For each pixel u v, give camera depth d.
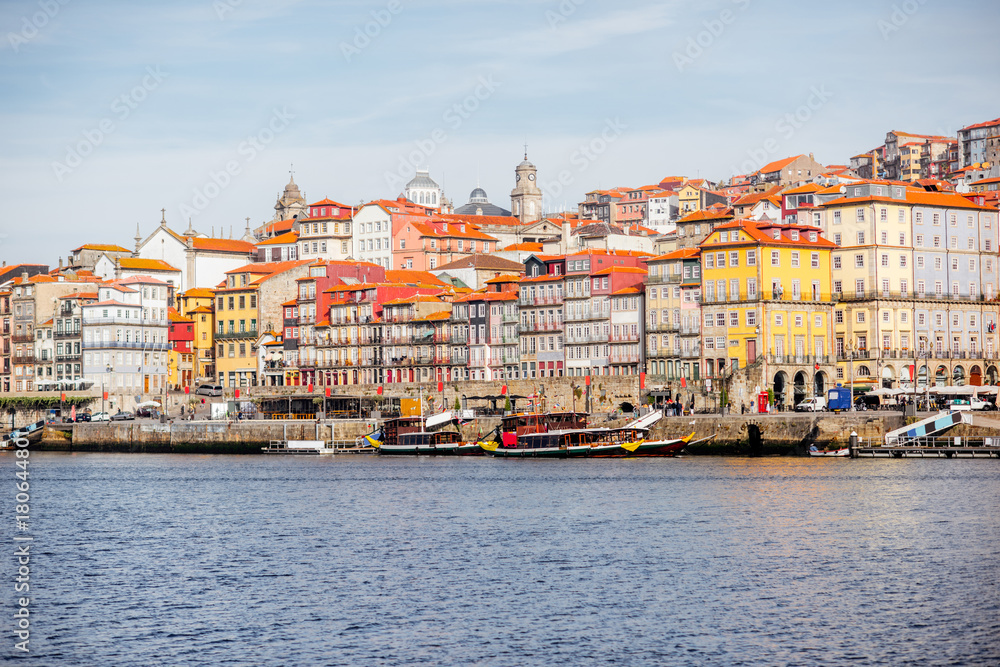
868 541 107.50
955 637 78.25
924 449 171.38
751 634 79.50
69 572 101.06
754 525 116.69
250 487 161.12
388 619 84.19
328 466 191.50
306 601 89.50
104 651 78.06
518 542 111.12
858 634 79.06
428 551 107.62
